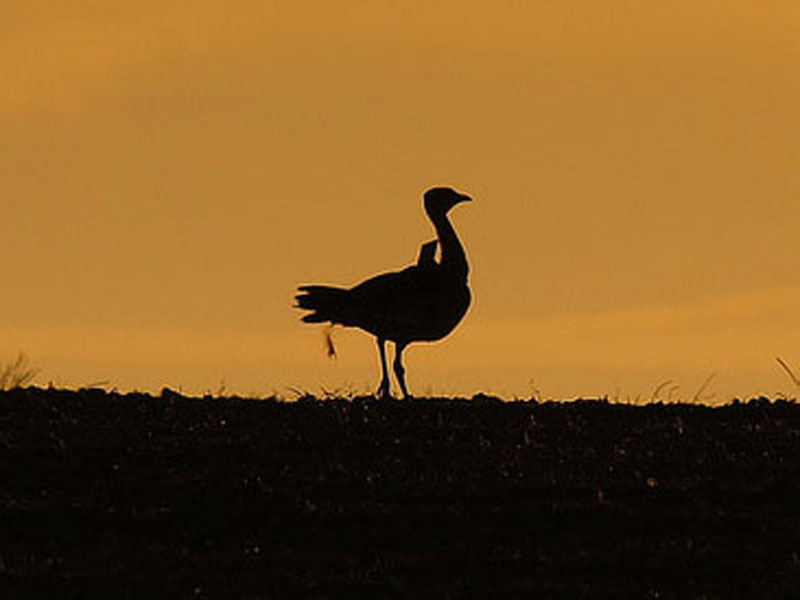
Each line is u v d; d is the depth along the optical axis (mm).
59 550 25641
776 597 24312
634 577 24859
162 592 24297
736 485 27500
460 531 26047
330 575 24828
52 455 28547
